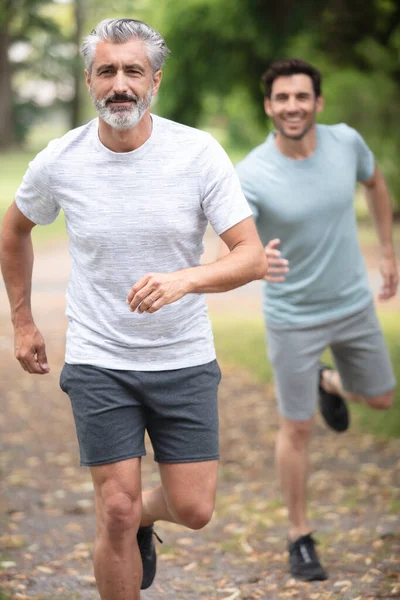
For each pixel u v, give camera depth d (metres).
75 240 6.64
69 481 13.03
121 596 6.69
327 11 41.62
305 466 9.36
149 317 6.64
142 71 6.30
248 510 11.61
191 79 48.00
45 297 29.59
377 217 10.41
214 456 6.89
